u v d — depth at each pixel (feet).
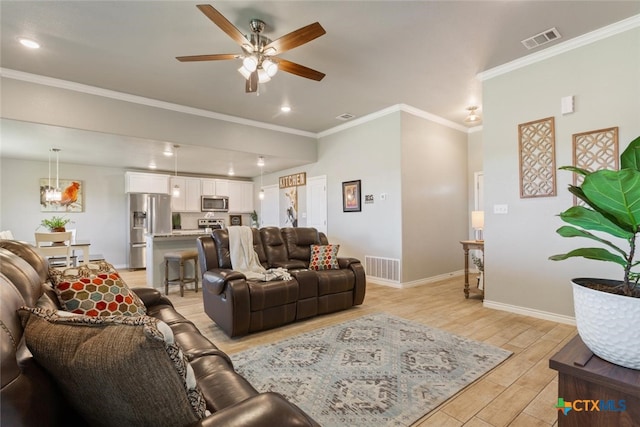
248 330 9.63
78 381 2.42
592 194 2.58
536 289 10.97
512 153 11.54
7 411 2.08
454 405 5.98
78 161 20.72
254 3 8.09
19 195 19.81
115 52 10.34
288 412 2.63
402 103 15.65
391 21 8.92
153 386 2.36
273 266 12.66
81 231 21.75
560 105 10.37
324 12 8.48
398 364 7.59
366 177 17.79
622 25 9.09
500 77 11.88
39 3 7.88
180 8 8.20
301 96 14.46
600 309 2.84
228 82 12.71
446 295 14.40
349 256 18.84
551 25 9.20
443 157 18.25
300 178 22.77
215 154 18.47
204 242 11.42
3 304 2.80
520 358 7.86
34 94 11.85
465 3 8.18
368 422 5.49
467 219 19.81
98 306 5.88
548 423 5.44
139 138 14.35
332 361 7.78
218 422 2.44
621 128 9.22
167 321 6.42
